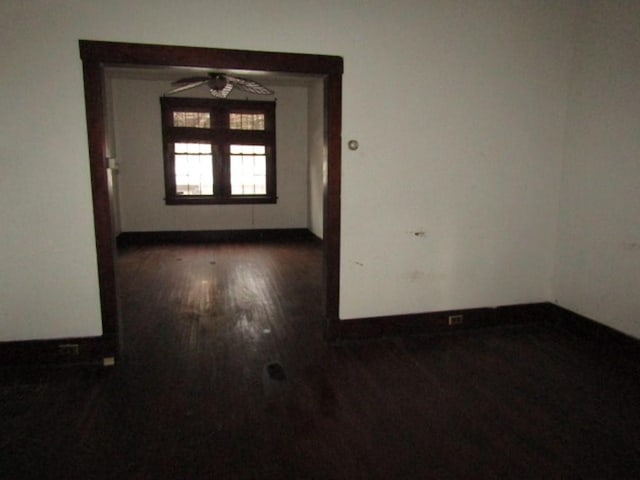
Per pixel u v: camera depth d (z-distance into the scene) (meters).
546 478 1.83
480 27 3.18
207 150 8.02
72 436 2.11
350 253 3.21
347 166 3.11
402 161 3.20
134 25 2.69
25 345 2.83
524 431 2.16
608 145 3.10
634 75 2.89
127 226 8.02
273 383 2.66
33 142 2.67
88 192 2.76
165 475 1.84
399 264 3.32
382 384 2.64
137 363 2.93
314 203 7.99
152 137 7.87
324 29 2.94
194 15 2.75
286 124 8.23
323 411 2.34
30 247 2.76
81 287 2.84
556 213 3.56
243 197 8.25
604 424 2.22
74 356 2.88
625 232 3.00
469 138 3.29
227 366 2.89
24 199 2.71
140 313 3.96
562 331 3.51
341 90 3.02
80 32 2.63
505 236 3.49
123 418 2.27
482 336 3.42
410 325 3.40
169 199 8.02
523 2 3.22
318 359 3.00
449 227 3.37
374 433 2.14
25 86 2.61
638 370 2.83
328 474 1.85
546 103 3.39
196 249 7.26
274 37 2.87
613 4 3.02
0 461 1.93
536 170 3.46
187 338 3.37
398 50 3.07
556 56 3.34
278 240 8.18
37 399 2.46
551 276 3.65
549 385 2.63
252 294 4.58
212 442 2.07
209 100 7.84
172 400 2.45
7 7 2.53
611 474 1.85
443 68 3.16
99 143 2.73
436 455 1.97
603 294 3.19
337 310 3.26
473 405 2.40
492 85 3.27
